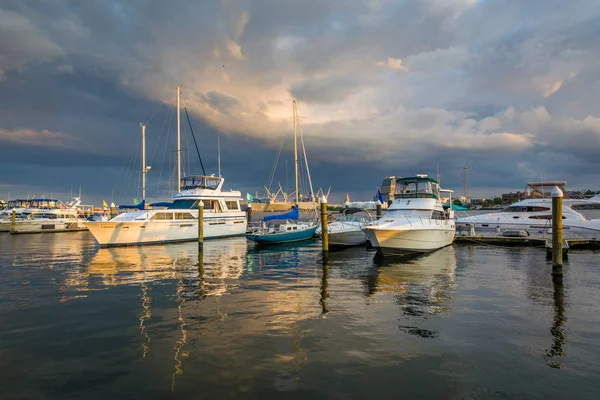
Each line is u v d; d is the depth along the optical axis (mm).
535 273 17016
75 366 7375
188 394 6277
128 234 29812
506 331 9312
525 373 7066
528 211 32906
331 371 7094
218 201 36312
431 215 24578
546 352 8039
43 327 9727
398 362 7496
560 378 6875
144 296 13062
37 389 6500
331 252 26062
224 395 6230
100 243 28719
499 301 12133
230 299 12570
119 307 11617
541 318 10352
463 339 8766
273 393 6293
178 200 34688
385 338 8812
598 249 25859
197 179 36625
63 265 20312
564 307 11414
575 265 19344
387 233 21172
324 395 6227
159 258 23062
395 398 6148
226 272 17906
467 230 33906
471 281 15273
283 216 32969
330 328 9508
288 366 7305
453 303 11906
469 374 7008
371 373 7020
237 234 37906
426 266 19078
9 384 6676
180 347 8289
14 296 13125
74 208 60062
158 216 31484
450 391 6383
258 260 22078
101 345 8453
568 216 30812
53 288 14406
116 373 7062
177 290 13984
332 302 12094
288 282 15391
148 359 7672
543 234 30312
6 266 20016
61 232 50375
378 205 39531
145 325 9820
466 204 102500
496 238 29078
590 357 7789
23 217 53219
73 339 8844
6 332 9359
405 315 10625
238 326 9688
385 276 16484
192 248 28578
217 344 8438
